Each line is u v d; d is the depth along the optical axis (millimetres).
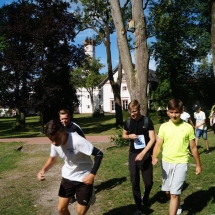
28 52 21906
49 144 14898
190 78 38125
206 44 28844
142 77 12711
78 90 67938
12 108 23281
